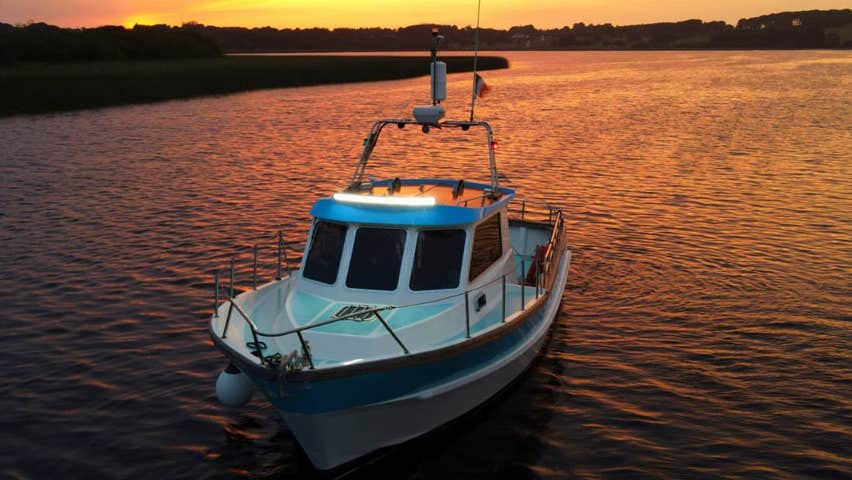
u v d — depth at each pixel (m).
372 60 151.75
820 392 11.10
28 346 12.78
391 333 8.67
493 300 10.93
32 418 10.40
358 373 8.28
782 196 24.91
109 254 18.31
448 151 36.31
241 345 9.10
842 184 26.81
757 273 16.75
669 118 51.31
